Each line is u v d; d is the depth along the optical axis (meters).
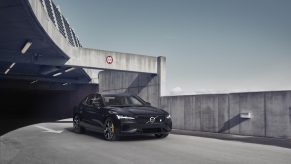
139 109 9.45
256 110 11.87
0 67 23.56
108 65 18.67
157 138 10.09
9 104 48.06
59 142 9.12
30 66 23.67
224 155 6.86
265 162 6.10
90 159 6.40
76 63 18.11
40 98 45.25
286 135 10.76
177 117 16.19
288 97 10.79
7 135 11.29
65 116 37.22
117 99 10.48
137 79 20.58
